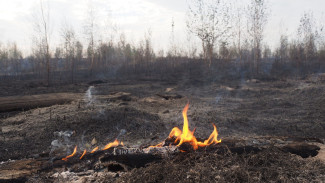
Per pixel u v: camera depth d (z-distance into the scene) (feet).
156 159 15.38
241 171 12.91
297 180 12.36
